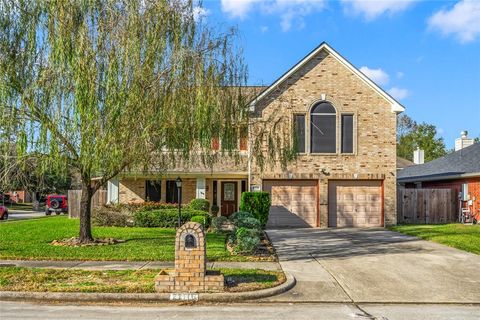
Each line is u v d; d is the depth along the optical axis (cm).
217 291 895
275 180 2200
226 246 1439
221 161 1748
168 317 761
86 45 1103
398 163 4278
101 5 1155
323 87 2194
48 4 1136
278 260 1258
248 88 1509
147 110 1162
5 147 1184
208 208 2259
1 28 1151
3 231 1836
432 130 6078
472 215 2362
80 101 1087
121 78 1116
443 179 2628
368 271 1127
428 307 843
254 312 796
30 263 1163
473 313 804
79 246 1411
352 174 2191
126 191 2455
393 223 2197
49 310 803
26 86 1149
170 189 2492
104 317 758
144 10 1177
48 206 3638
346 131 2208
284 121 1493
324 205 2180
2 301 866
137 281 962
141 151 1237
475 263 1234
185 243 908
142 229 1908
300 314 785
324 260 1266
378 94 2209
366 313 795
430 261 1259
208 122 1201
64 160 1222
